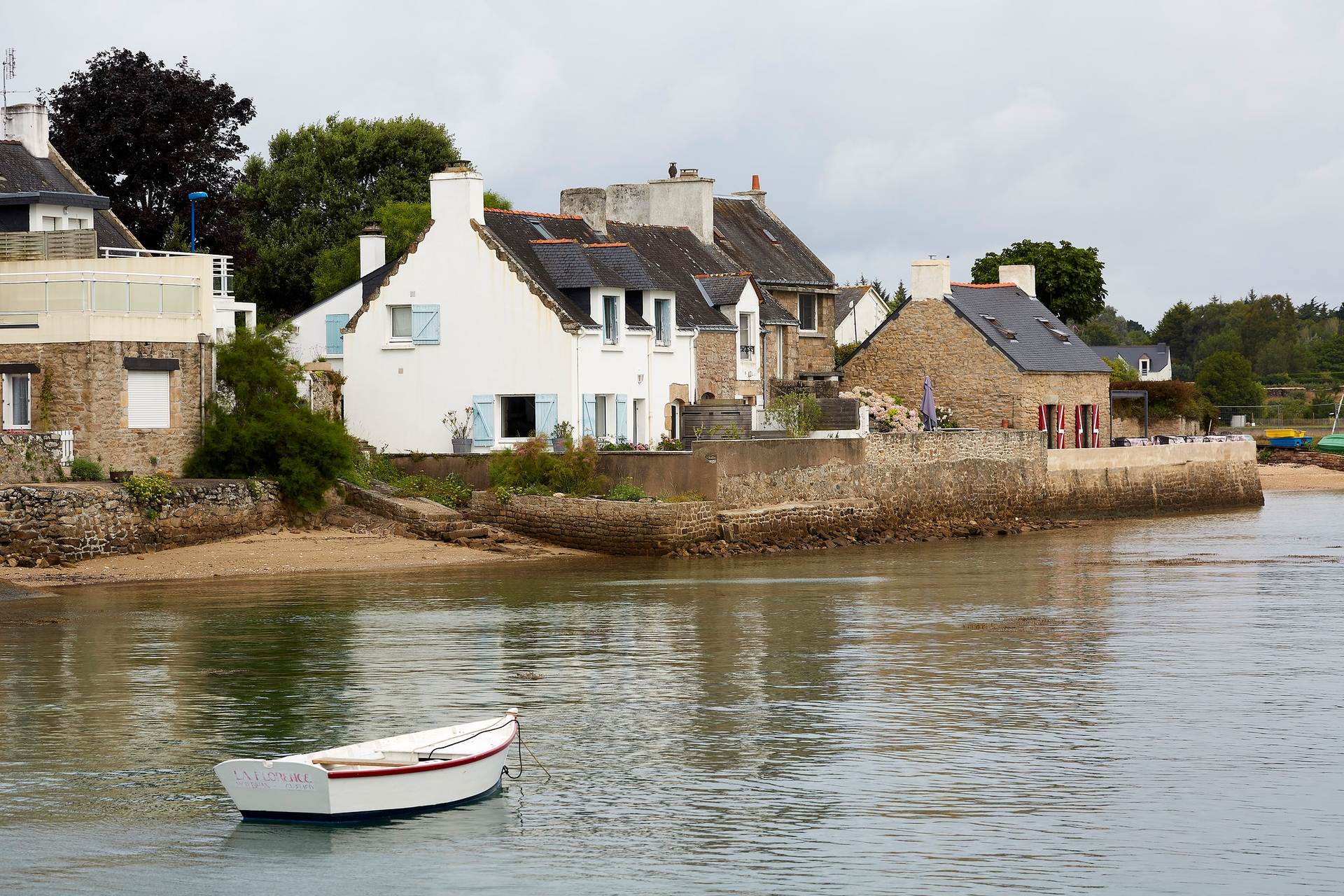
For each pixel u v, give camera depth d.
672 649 31.88
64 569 42.53
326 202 84.19
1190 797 20.53
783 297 73.06
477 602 38.97
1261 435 113.81
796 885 17.31
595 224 65.75
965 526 62.34
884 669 29.62
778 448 55.34
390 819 19.72
